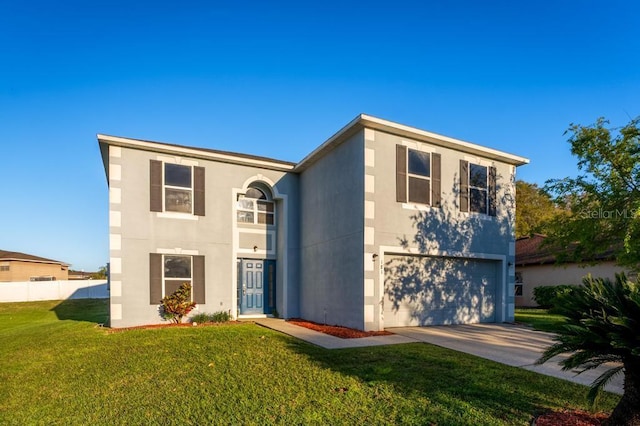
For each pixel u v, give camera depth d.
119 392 5.34
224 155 13.27
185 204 12.75
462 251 11.97
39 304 24.53
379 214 10.59
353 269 10.69
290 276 13.98
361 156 10.63
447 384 5.32
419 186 11.40
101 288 29.89
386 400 4.72
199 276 12.71
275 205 14.70
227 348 7.94
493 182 12.91
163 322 12.07
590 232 10.02
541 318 13.80
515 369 6.14
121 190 11.85
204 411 4.52
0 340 9.99
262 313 14.16
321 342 8.53
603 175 10.04
